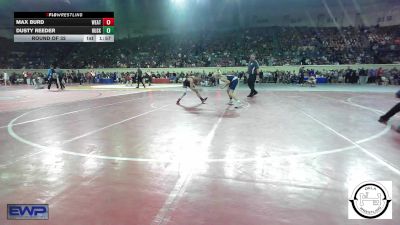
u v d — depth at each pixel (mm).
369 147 6184
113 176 4625
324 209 3516
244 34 43094
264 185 4219
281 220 3270
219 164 5152
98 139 7105
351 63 31922
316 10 41562
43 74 38781
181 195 3920
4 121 9805
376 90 21594
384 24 37969
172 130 8102
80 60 43469
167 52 42281
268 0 43188
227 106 13383
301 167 4949
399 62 30281
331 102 14680
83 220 3303
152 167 5027
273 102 14805
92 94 21062
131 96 19297
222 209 3527
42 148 6305
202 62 37812
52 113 11656
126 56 42625
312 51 36031
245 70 33531
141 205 3645
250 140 6859
